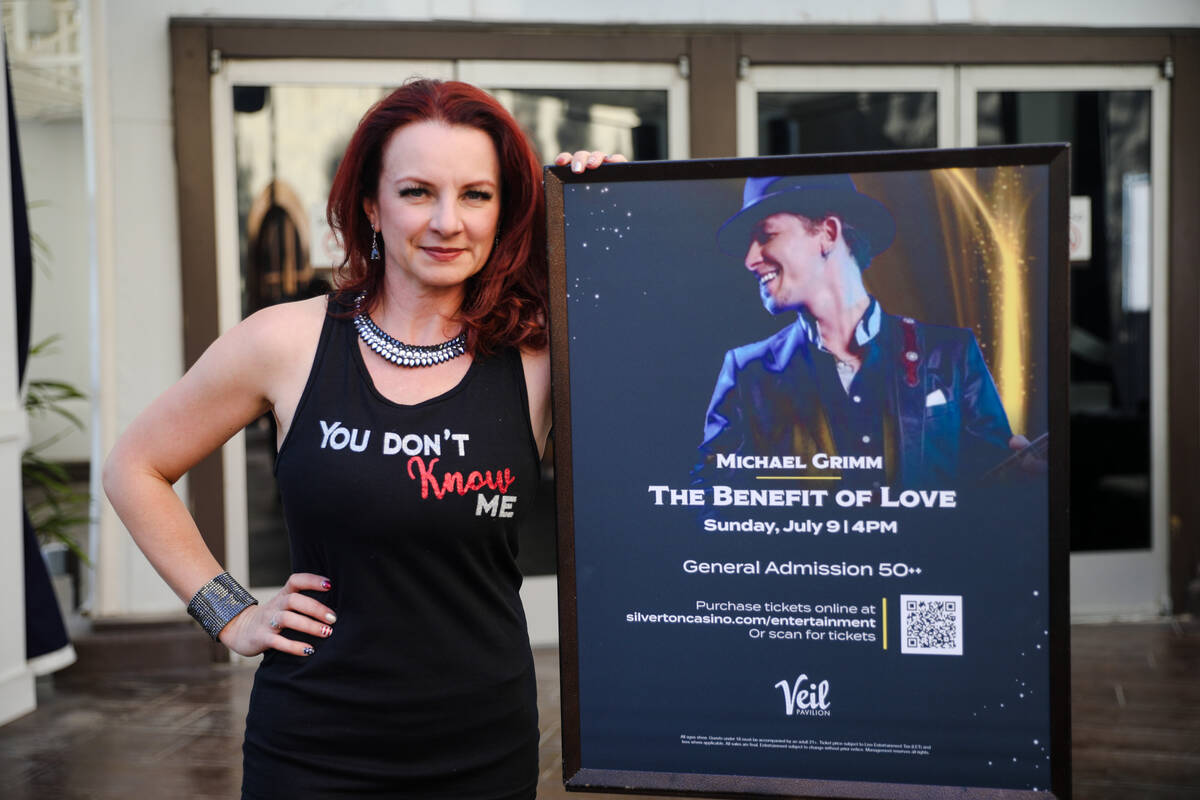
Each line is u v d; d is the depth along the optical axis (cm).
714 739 152
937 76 520
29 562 426
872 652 149
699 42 504
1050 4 520
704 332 151
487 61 496
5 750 377
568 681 154
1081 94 526
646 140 510
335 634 149
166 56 479
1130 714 399
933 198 146
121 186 479
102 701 432
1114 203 531
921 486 147
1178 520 537
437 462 148
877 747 149
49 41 849
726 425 151
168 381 485
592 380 153
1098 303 534
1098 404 536
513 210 157
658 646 153
